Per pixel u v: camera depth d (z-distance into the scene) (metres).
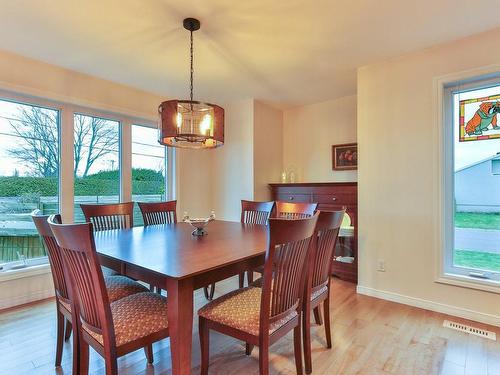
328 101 3.88
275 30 2.11
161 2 1.79
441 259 2.37
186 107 1.99
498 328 2.09
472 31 2.13
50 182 2.81
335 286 2.99
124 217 2.56
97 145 3.16
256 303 1.51
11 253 2.57
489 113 2.27
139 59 2.60
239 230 2.24
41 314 2.33
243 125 3.88
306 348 1.60
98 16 1.93
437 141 2.37
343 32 2.14
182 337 1.21
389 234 2.62
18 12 1.88
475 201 2.33
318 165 3.98
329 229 1.73
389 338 1.96
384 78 2.64
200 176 4.12
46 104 2.75
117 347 1.20
